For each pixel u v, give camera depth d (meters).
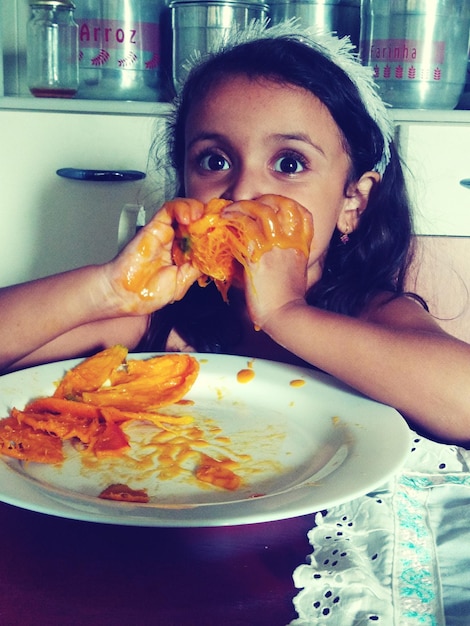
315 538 0.51
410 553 0.49
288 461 0.64
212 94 0.95
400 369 0.73
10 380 0.76
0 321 0.86
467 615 0.43
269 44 0.99
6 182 1.39
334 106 0.96
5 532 0.52
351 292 1.03
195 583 0.46
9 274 1.44
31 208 1.40
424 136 1.32
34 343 0.86
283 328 0.78
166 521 0.47
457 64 1.37
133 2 1.40
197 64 1.10
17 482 0.54
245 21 1.36
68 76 1.42
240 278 0.82
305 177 0.93
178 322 1.12
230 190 0.93
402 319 0.95
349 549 0.48
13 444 0.63
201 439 0.67
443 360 0.74
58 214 1.40
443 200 1.34
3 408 0.71
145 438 0.67
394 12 1.33
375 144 1.05
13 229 1.41
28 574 0.47
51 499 0.51
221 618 0.42
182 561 0.48
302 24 1.41
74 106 1.35
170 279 0.83
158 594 0.45
